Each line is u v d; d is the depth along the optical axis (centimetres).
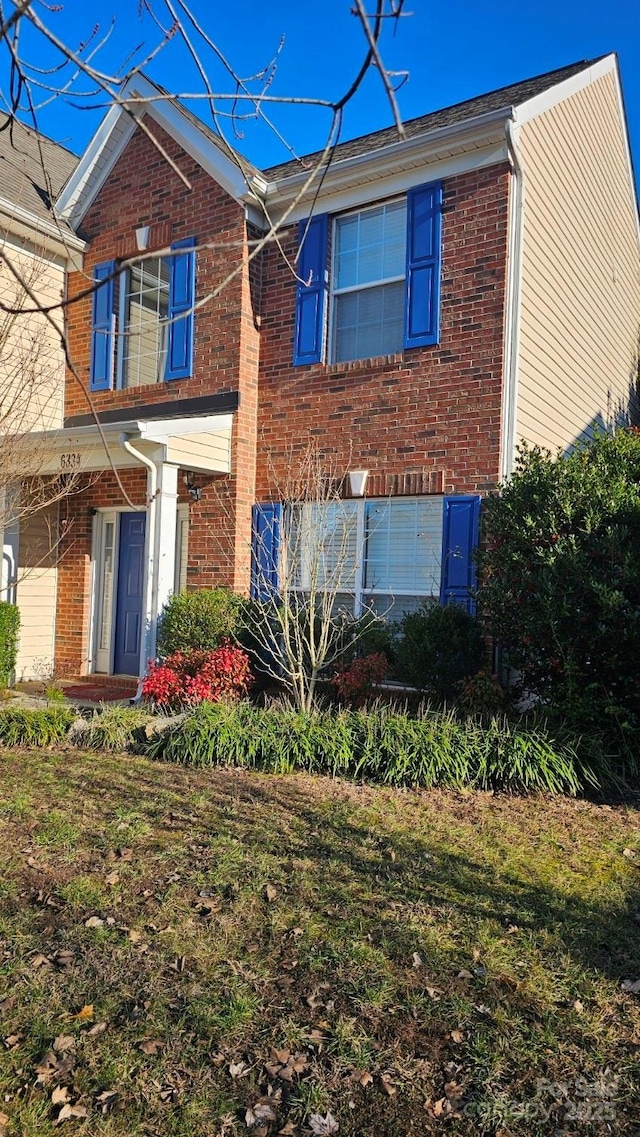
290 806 587
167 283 1093
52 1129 269
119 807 579
